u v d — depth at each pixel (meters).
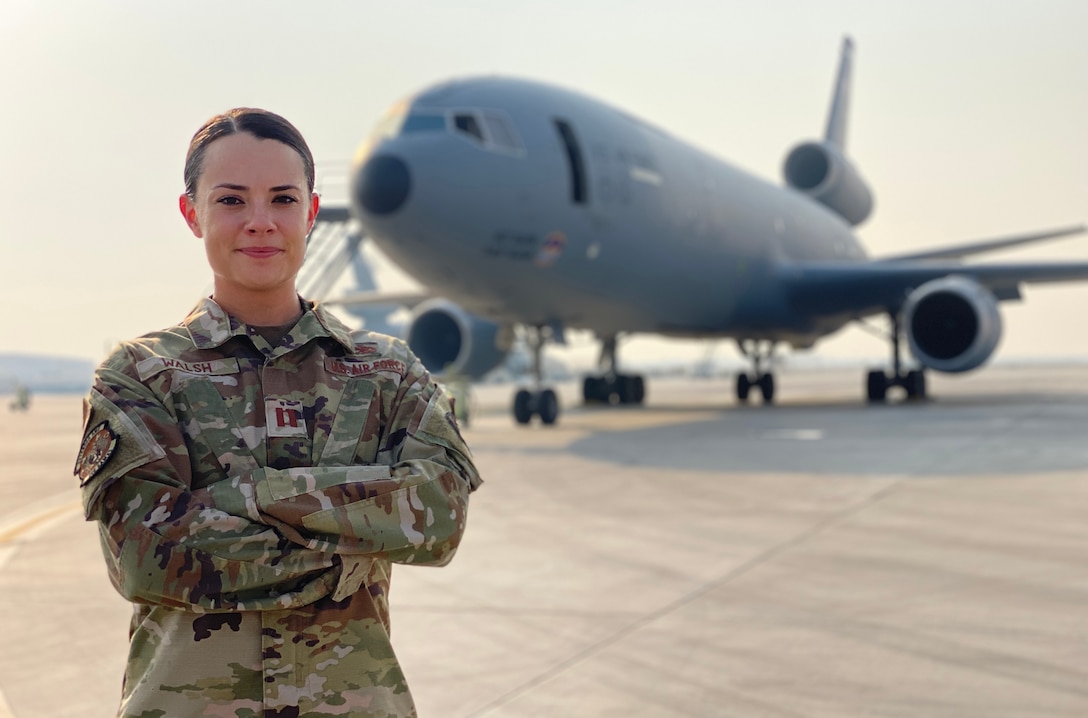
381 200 12.73
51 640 4.30
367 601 1.53
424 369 1.67
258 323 1.58
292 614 1.46
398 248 13.27
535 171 13.49
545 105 14.27
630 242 15.38
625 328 18.02
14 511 8.41
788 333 22.20
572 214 14.05
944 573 5.16
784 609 4.55
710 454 10.98
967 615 4.38
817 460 10.20
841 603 4.63
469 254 13.25
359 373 1.59
